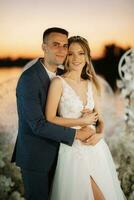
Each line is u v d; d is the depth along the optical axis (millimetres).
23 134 2451
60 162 2471
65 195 2441
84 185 2418
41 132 2342
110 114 3117
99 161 2477
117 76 3125
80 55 2469
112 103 3115
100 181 2451
